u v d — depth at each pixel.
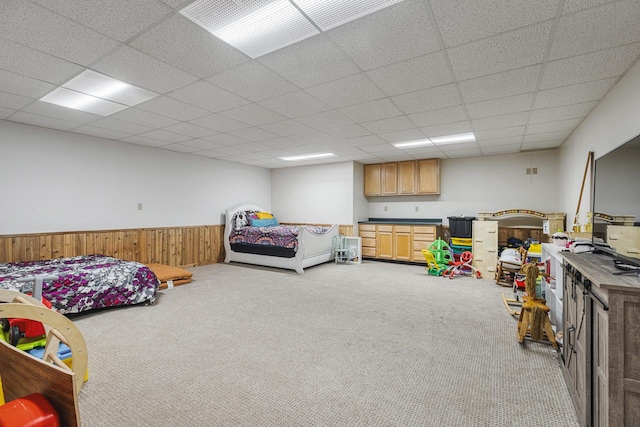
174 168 5.95
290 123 4.03
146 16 1.81
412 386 2.03
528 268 2.69
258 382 2.09
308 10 1.76
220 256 6.84
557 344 2.45
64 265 3.72
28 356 1.02
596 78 2.60
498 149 5.69
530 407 1.80
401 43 2.10
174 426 1.66
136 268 3.81
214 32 1.98
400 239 6.68
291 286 4.68
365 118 3.79
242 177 7.43
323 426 1.66
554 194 5.73
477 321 3.20
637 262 1.58
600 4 1.67
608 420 1.26
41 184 4.25
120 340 2.77
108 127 4.26
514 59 2.31
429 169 6.66
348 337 2.81
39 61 2.36
